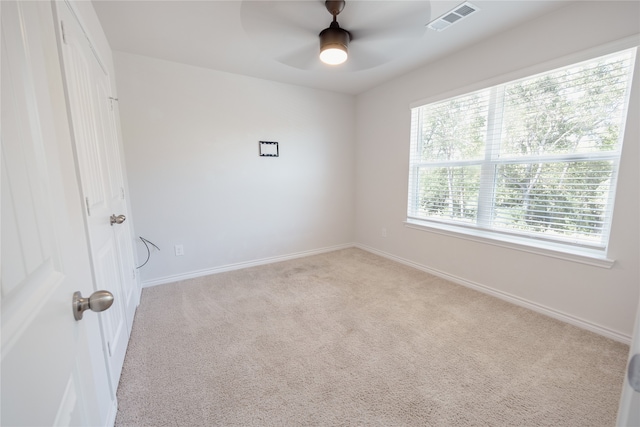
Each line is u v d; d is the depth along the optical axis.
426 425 1.23
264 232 3.43
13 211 0.39
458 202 2.78
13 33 0.43
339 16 1.67
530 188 2.22
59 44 1.00
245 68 2.88
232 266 3.25
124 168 2.43
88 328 1.03
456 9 1.89
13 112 0.41
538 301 2.19
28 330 0.40
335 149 3.87
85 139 1.26
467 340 1.84
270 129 3.32
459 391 1.42
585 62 1.84
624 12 1.65
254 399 1.38
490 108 2.42
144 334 1.93
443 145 2.88
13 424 0.34
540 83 2.09
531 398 1.37
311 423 1.25
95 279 1.18
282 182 3.49
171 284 2.81
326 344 1.81
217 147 3.00
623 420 0.43
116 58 2.44
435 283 2.79
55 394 0.47
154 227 2.76
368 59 2.25
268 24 1.76
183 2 1.76
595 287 1.88
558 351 1.71
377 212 3.77
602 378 1.48
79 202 1.08
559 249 2.05
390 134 3.43
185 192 2.88
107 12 1.84
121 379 1.51
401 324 2.04
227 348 1.78
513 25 2.11
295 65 2.39
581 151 1.92
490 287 2.51
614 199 1.76
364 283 2.81
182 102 2.77
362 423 1.24
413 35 1.97
